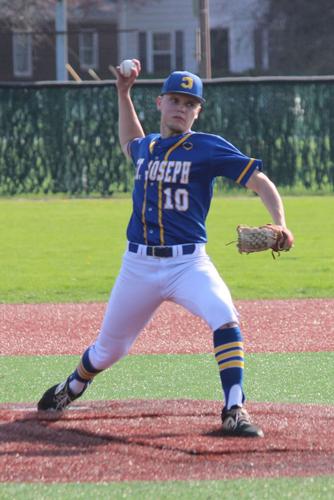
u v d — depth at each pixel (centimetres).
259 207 6588
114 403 2083
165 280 1791
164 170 1783
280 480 1541
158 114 7131
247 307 3466
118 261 4609
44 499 1466
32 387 2300
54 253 4859
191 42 14225
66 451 1698
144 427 1853
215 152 1783
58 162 7288
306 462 1625
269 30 14100
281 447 1705
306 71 13925
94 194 7325
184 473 1576
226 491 1494
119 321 1845
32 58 13788
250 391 2233
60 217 6253
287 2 13988
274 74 14012
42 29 13738
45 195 7338
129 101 1981
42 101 7212
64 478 1558
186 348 2777
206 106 7131
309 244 5066
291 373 2433
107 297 3722
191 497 1469
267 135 7162
